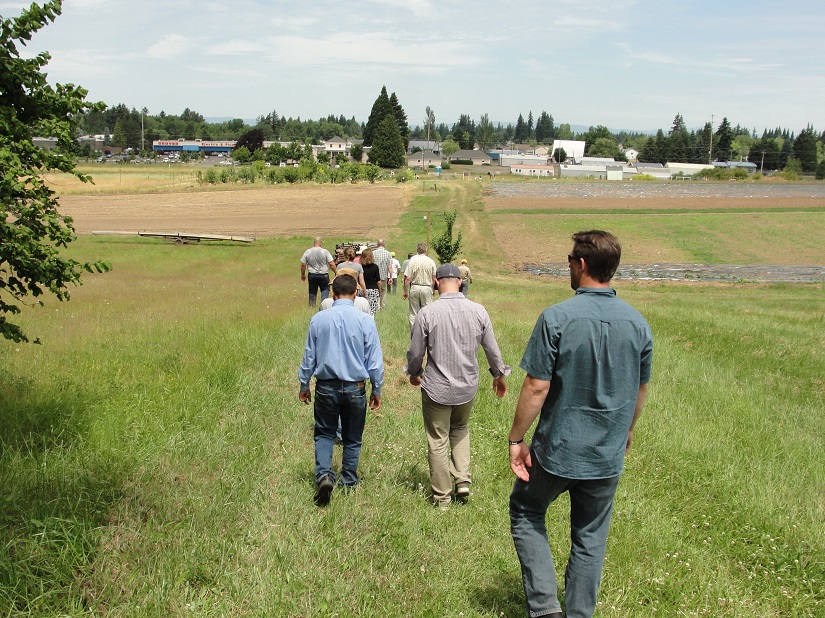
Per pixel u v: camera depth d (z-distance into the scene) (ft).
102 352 28.35
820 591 13.57
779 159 618.03
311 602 11.78
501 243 178.40
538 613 11.15
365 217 208.33
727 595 13.03
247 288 68.39
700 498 18.22
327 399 16.84
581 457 10.93
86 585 11.69
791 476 20.47
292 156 527.40
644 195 312.91
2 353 26.78
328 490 15.99
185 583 12.05
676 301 93.30
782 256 168.55
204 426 19.98
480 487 18.30
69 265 16.26
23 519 12.76
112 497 14.71
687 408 27.40
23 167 15.25
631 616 12.26
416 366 17.24
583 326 10.80
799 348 44.37
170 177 337.11
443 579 13.00
